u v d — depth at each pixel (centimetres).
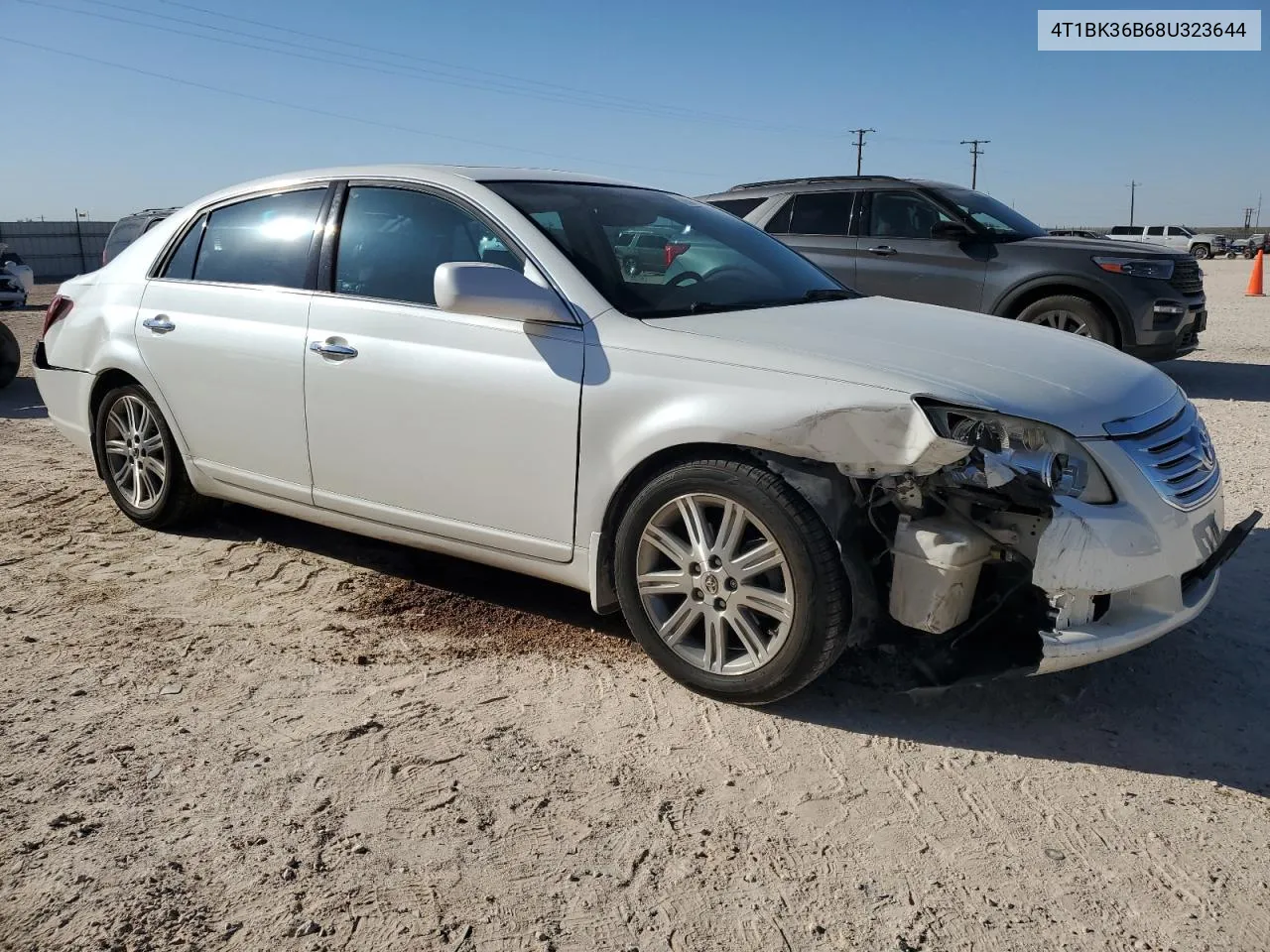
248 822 262
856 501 305
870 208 955
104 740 301
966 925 229
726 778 286
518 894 237
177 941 219
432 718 318
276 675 345
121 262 499
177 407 456
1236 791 283
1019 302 905
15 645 366
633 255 378
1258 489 568
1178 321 861
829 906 235
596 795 277
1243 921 230
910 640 322
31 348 1293
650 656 341
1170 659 362
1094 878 246
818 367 304
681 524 334
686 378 318
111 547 474
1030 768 295
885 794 280
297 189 431
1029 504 288
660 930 227
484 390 354
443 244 382
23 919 225
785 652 307
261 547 473
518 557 363
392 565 452
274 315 415
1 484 584
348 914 229
